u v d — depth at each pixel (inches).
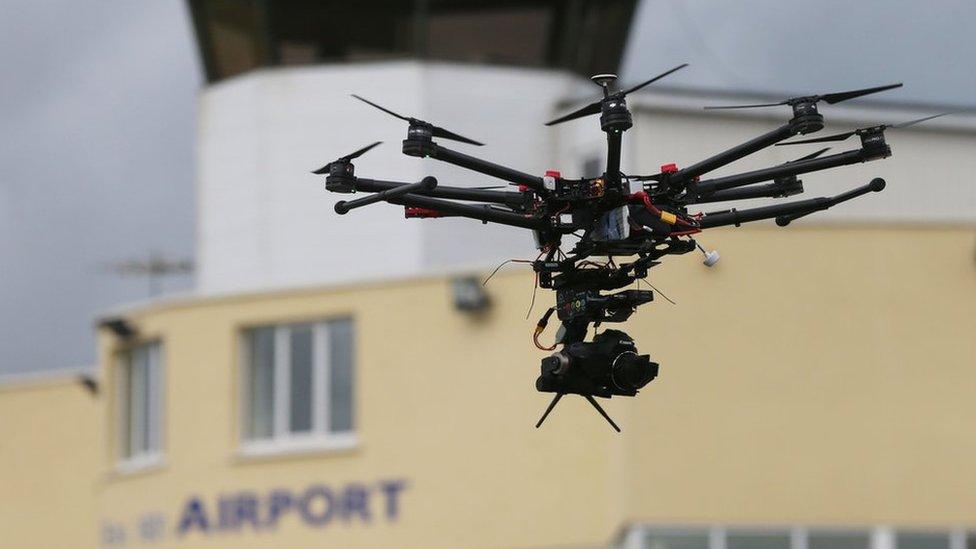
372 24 3939.5
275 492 3641.7
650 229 1429.6
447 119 3912.4
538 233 1486.2
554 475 3329.2
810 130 1371.8
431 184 1392.7
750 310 3233.3
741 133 3528.5
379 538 3523.6
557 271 1509.6
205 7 3996.1
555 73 3949.3
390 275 3617.1
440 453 3472.0
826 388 3221.0
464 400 3454.7
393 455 3516.2
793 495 3201.3
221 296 3735.2
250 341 3718.0
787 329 3230.8
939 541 3203.7
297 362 3656.5
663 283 3238.2
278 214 3973.9
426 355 3503.9
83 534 4261.8
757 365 3223.4
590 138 3853.3
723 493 3201.3
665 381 3223.4
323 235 3939.5
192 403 3754.9
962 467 3208.7
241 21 3971.5
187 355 3772.1
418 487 3486.7
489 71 3934.5
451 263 3882.9
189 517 3752.5
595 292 1520.7
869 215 3587.6
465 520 3427.7
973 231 3245.6
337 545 3560.5
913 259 3245.6
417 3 3895.2
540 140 3939.5
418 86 3907.5
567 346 1558.8
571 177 3900.1
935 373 3230.8
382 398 3538.4
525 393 3385.8
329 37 3954.2
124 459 3956.7
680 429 3218.5
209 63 4055.1
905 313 3238.2
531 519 3348.9
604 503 3262.8
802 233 3248.0
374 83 3929.6
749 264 3240.7
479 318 3454.7
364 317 3575.3
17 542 4345.5
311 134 3959.2
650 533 3206.2
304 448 3627.0
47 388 4335.6
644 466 3216.0
